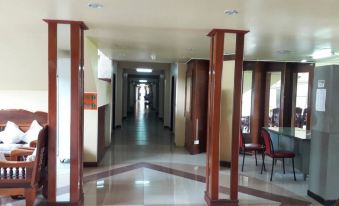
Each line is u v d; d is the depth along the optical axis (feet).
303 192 14.74
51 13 10.11
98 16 10.42
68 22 11.27
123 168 18.45
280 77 23.77
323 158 13.26
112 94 30.27
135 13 9.89
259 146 18.83
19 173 11.23
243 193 14.42
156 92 61.16
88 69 16.30
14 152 12.95
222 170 18.83
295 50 17.35
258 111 23.75
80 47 11.87
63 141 18.95
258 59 22.44
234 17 10.09
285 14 9.58
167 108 37.65
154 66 36.40
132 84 72.74
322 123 13.41
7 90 18.84
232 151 12.43
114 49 18.81
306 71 23.31
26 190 11.21
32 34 14.03
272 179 16.90
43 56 15.90
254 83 23.56
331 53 18.49
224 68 19.75
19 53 15.70
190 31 12.47
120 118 37.27
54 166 11.59
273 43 15.01
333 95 12.88
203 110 23.26
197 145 23.04
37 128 17.92
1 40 14.67
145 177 16.67
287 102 23.88
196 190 14.62
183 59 24.02
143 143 27.43
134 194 13.87
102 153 20.88
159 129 37.06
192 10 9.37
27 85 18.06
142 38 14.49
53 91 11.43
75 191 11.70
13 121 18.57
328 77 13.04
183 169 18.52
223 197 13.42
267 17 9.98
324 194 13.08
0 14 10.30
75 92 11.55
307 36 13.05
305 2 8.31
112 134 31.73
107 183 15.43
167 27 11.88
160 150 24.40
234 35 13.04
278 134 19.42
